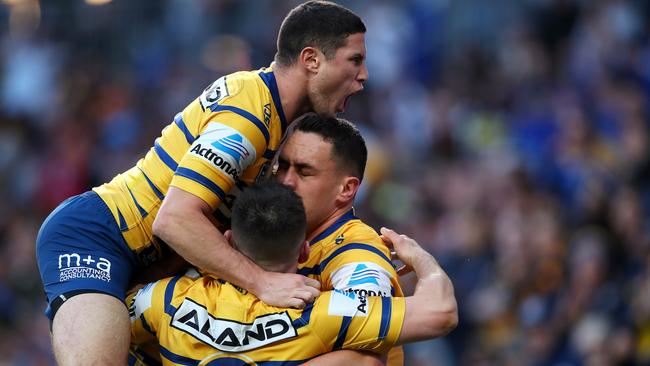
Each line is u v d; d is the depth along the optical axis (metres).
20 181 45.84
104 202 16.61
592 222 31.05
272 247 14.86
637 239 30.48
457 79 44.88
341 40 16.38
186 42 50.50
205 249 15.09
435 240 37.09
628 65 40.78
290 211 14.90
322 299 14.77
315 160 16.08
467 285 33.75
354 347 14.84
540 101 41.56
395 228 38.03
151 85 48.50
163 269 16.92
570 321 29.59
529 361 30.12
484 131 41.62
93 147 45.72
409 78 46.59
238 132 15.70
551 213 32.81
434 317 14.96
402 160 41.16
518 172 35.06
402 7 48.56
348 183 16.27
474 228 34.94
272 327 14.65
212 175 15.48
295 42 16.39
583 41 42.91
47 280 16.16
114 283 16.09
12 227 42.19
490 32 47.31
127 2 51.50
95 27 51.47
